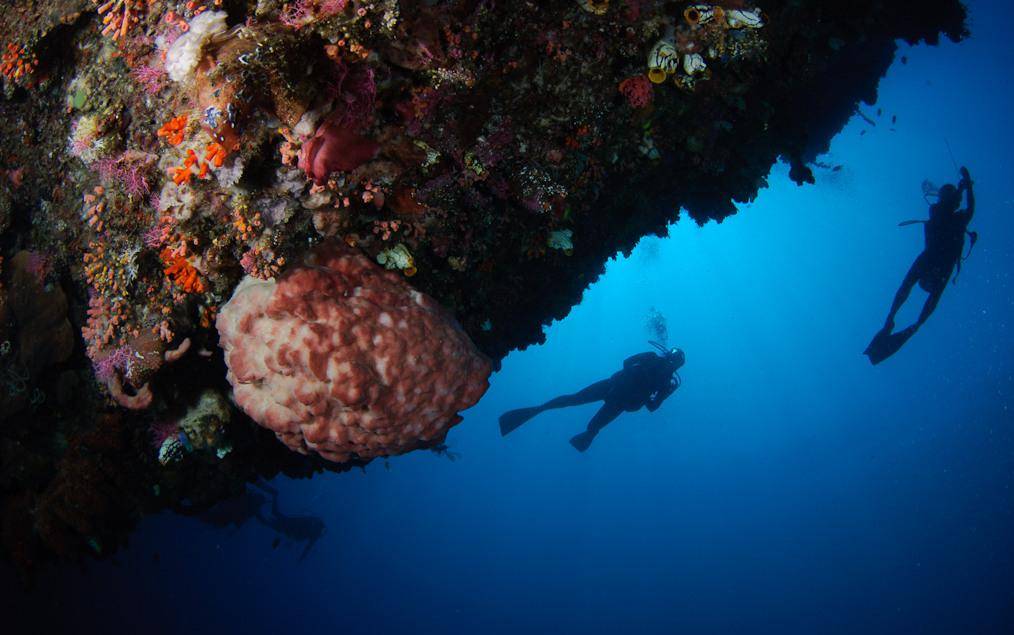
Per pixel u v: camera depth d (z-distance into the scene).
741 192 5.45
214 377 3.77
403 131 2.87
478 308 4.36
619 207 4.51
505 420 14.95
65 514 3.76
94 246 3.18
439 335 3.17
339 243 3.09
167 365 3.43
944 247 10.91
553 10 2.98
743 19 3.31
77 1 2.81
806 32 4.43
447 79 2.79
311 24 2.31
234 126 2.37
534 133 3.36
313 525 18.80
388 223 3.13
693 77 3.45
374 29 2.44
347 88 2.50
